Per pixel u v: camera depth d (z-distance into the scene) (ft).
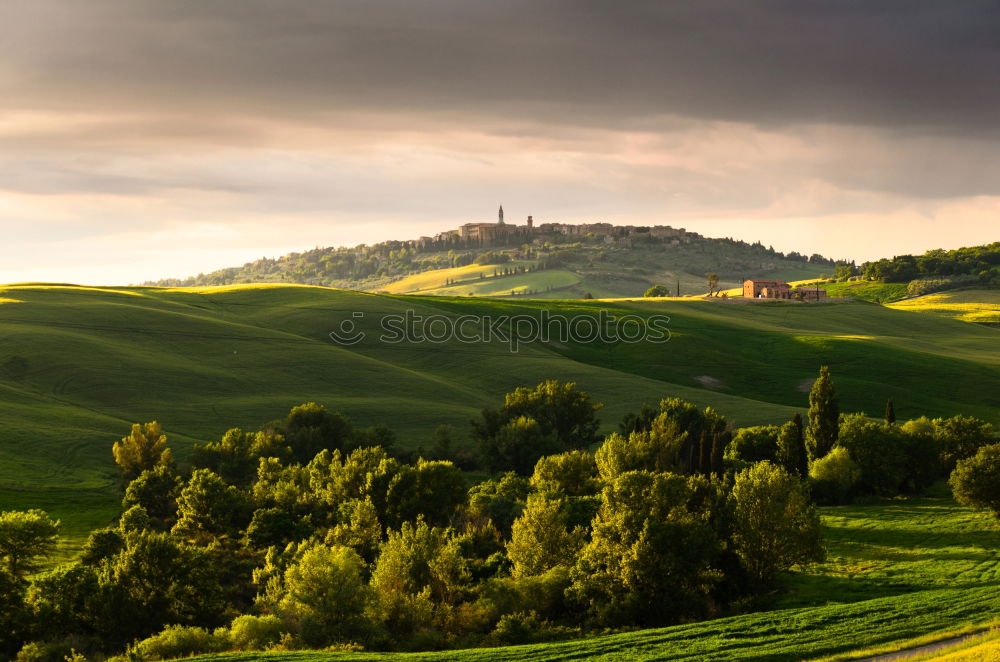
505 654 141.59
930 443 319.88
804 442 358.84
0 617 188.14
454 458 401.90
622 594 181.98
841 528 257.55
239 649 164.25
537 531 209.87
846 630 142.51
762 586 194.59
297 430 394.32
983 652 104.17
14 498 315.37
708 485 210.79
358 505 245.45
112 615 187.62
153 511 301.22
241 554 249.55
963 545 224.53
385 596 181.06
